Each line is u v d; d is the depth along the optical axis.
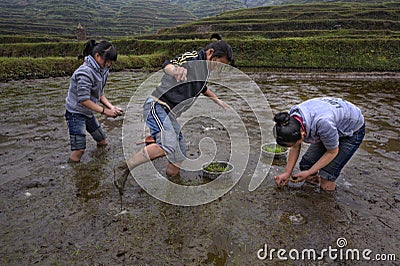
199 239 2.71
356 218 3.04
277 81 12.75
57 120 6.06
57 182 3.60
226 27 29.50
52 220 2.91
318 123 2.92
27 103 7.51
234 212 3.12
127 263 2.41
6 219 2.91
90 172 3.86
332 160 3.30
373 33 23.06
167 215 3.04
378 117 6.72
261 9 43.56
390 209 3.19
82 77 3.83
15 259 2.42
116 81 11.59
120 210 3.10
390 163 4.27
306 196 3.42
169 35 27.42
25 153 4.39
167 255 2.50
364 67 16.89
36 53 19.48
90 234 2.74
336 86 11.47
